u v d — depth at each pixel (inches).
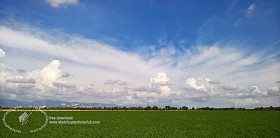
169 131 1690.5
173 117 3464.6
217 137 1424.7
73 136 1396.4
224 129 1860.2
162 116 3695.9
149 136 1424.7
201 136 1467.8
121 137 1376.7
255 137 1418.6
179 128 1911.9
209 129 1856.5
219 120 2891.2
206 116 3786.9
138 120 2783.0
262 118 3297.2
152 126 2055.9
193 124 2301.9
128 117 3358.8
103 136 1419.8
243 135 1504.7
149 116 3676.2
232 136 1467.8
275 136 1454.2
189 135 1503.4
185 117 3484.3
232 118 3297.2
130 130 1722.4
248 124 2332.7
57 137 1343.5
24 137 1312.7
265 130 1780.3
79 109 7032.5
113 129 1780.3
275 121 2738.7
